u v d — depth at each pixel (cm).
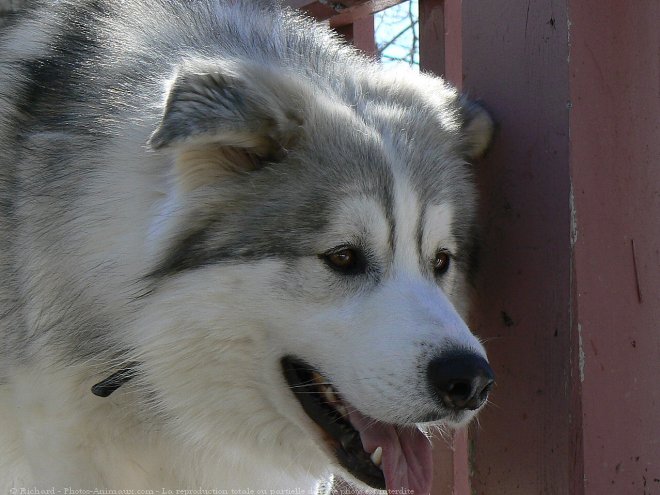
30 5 150
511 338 136
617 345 132
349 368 124
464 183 137
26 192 134
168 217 126
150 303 128
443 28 156
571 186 130
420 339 122
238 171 127
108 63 136
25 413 134
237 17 141
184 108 121
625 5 133
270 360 128
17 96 140
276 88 128
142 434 134
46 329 132
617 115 133
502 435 137
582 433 130
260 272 126
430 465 129
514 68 135
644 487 134
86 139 132
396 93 138
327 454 129
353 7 159
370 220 126
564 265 131
